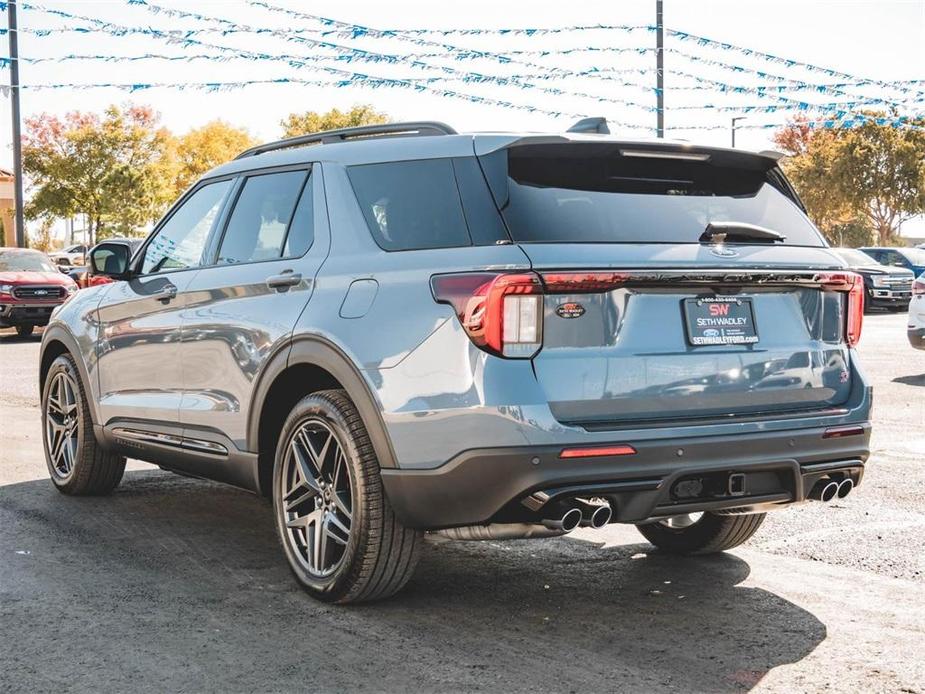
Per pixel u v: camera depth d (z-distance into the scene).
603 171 4.18
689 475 3.94
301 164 4.88
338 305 4.31
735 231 4.18
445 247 4.04
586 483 3.79
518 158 4.10
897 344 17.62
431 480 3.91
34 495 6.55
